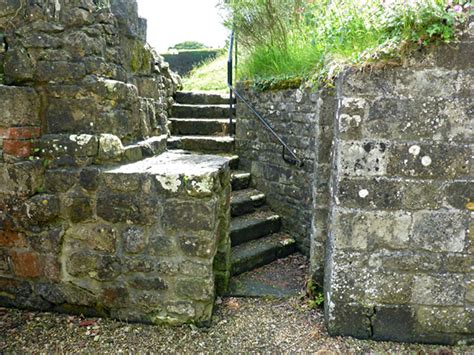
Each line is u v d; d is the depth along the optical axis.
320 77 3.02
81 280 2.79
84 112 2.70
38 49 2.63
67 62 2.65
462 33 2.23
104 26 2.83
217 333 2.72
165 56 9.55
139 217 2.65
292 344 2.61
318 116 2.90
